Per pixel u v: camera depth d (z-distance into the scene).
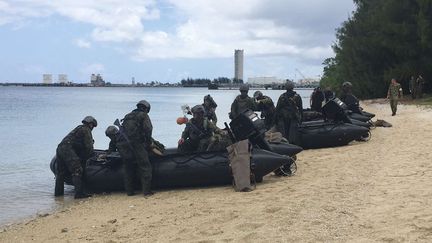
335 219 6.48
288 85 13.02
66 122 38.25
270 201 7.98
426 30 36.91
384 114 26.05
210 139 10.29
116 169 10.17
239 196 8.71
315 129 14.73
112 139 10.77
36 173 14.20
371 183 8.67
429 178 8.66
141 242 6.31
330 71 72.31
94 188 10.31
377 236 5.62
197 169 9.77
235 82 187.00
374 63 45.88
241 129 10.12
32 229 7.73
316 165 11.49
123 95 136.62
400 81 41.56
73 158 10.02
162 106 65.69
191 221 7.16
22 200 10.19
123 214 8.18
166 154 10.01
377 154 12.29
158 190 10.16
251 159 9.52
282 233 6.04
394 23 40.16
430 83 40.84
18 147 21.95
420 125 18.89
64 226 7.74
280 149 10.83
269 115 13.32
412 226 5.87
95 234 7.00
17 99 96.31
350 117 16.88
